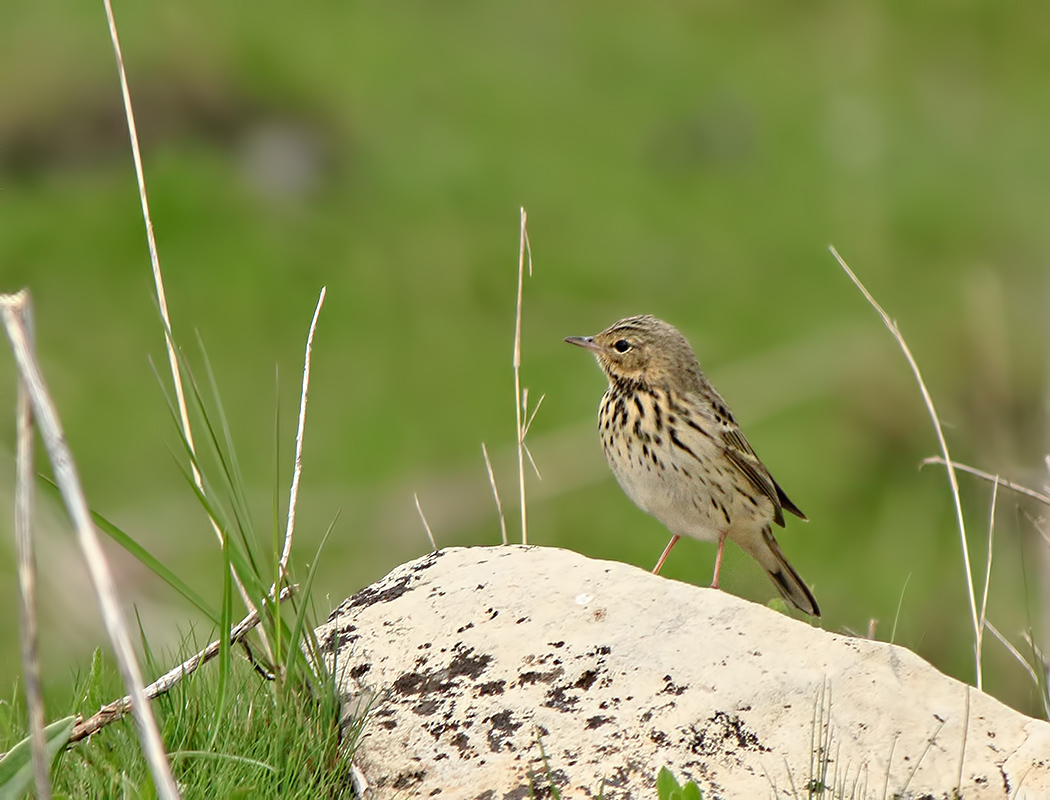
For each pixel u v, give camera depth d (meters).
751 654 5.09
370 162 21.89
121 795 4.68
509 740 4.88
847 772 4.68
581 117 23.95
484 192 21.91
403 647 5.32
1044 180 23.95
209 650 5.16
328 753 4.92
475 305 20.05
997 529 10.77
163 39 21.98
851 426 18.45
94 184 20.52
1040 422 15.21
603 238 21.48
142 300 18.97
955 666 10.16
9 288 18.91
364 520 16.83
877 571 16.52
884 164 23.94
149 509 16.14
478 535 17.00
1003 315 18.84
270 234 20.19
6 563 12.52
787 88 25.62
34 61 21.19
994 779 4.64
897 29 27.80
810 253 21.80
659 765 4.72
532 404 18.67
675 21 27.05
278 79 22.55
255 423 17.75
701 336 20.23
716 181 22.97
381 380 18.55
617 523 17.27
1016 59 27.64
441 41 25.22
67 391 17.67
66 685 6.23
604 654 5.13
